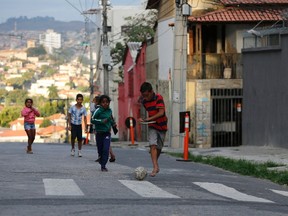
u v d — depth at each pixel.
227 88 53.66
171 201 17.11
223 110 53.66
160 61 62.31
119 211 15.14
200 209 15.93
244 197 19.08
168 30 59.66
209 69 53.50
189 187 20.58
